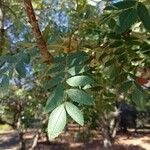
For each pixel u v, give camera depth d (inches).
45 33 10.9
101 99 14.4
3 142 96.9
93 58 11.7
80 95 8.2
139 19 8.2
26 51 10.5
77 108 7.9
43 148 87.3
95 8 13.2
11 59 9.8
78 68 9.0
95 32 12.0
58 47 10.9
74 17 13.2
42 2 23.5
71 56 9.4
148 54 11.7
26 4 9.7
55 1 24.0
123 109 101.6
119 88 10.8
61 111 7.8
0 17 20.4
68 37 11.6
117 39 11.4
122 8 8.4
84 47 11.6
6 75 9.4
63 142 88.5
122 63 12.0
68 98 8.1
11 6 20.4
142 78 11.6
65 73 8.9
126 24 8.3
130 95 10.7
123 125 106.2
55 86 8.7
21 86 42.1
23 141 68.3
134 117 107.0
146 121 109.0
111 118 69.4
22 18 21.0
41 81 11.1
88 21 12.3
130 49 11.7
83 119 7.8
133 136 102.7
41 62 10.7
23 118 59.5
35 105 47.9
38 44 10.1
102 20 10.0
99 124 54.1
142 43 11.5
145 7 8.2
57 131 7.6
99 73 12.7
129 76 11.8
